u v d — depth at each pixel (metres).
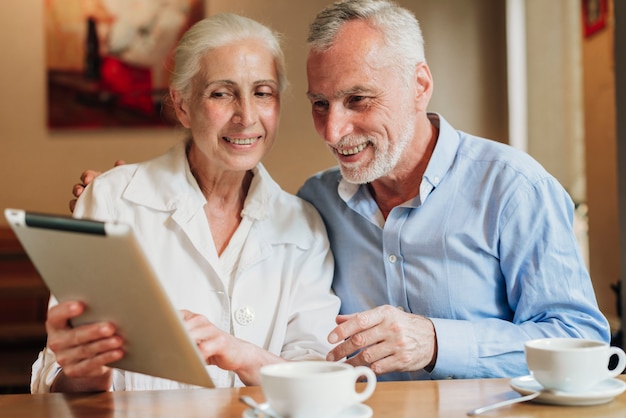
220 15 1.88
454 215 1.88
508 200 1.84
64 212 5.61
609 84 4.13
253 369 1.53
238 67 1.83
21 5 5.59
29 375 4.32
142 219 1.86
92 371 1.29
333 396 1.05
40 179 5.61
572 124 4.89
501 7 5.64
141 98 5.63
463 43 5.74
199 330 1.46
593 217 4.40
